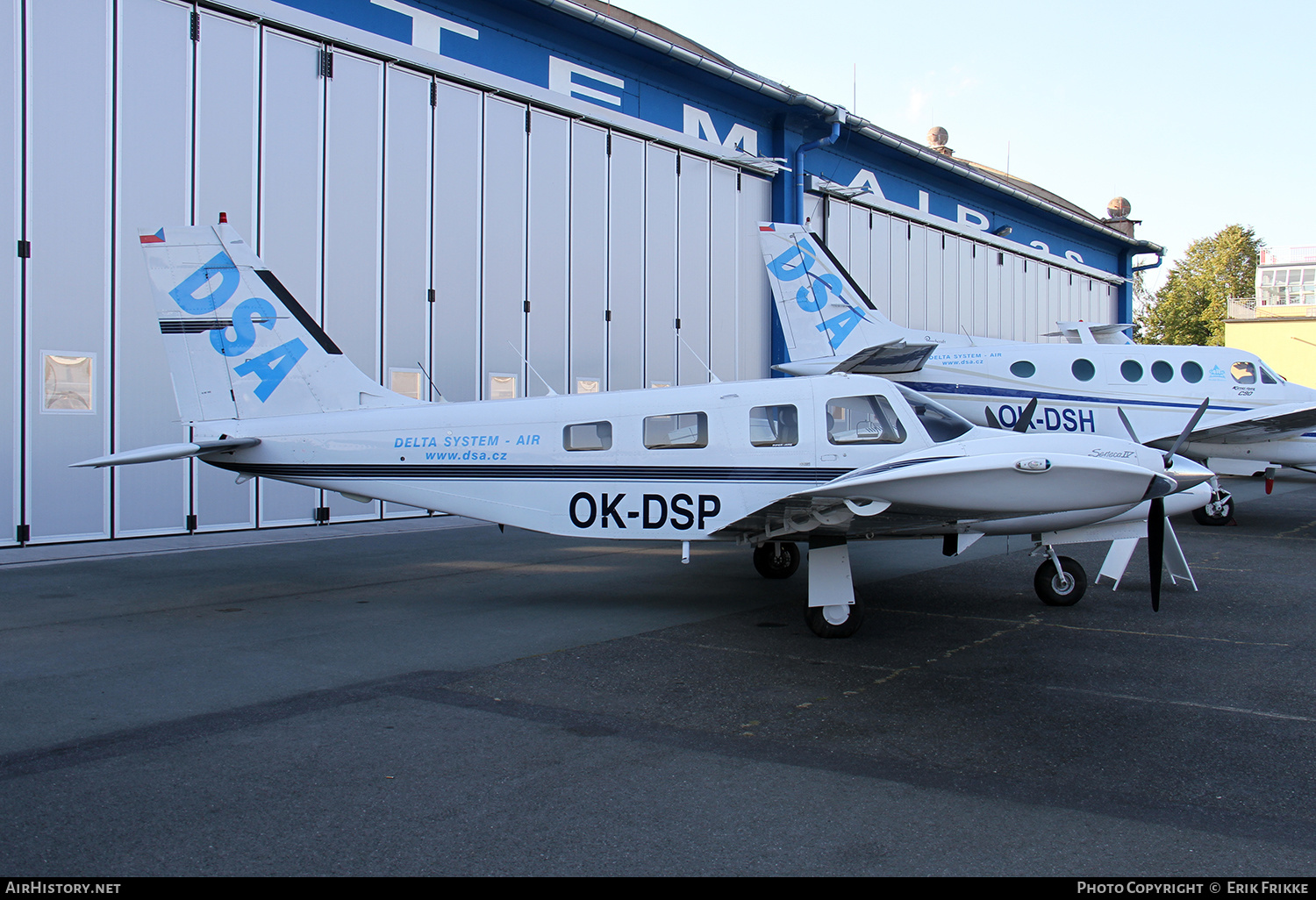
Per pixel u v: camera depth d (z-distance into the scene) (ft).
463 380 41.96
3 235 30.22
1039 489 17.04
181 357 24.08
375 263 38.99
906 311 67.46
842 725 13.96
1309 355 123.85
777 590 25.98
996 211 77.51
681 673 17.03
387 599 24.44
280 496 37.91
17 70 30.35
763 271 56.80
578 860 9.39
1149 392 40.96
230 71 35.01
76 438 32.09
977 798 11.06
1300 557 32.17
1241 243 208.03
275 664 17.58
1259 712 14.57
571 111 45.34
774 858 9.45
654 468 22.72
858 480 17.07
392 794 11.15
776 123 57.31
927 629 20.84
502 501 23.34
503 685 16.16
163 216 33.63
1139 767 12.16
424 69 40.22
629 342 48.85
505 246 43.37
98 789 11.30
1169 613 22.52
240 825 10.25
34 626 20.81
